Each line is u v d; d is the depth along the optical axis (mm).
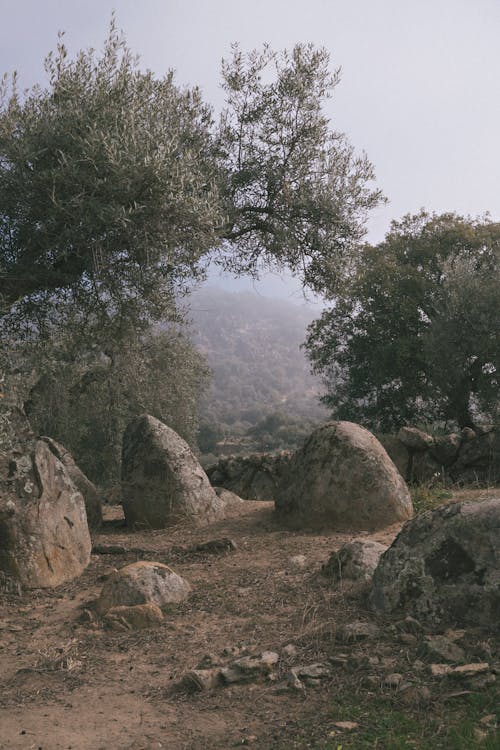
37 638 5781
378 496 8484
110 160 7453
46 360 11078
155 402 20062
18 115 8172
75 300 8977
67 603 6703
